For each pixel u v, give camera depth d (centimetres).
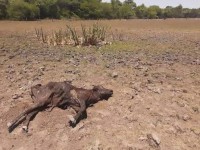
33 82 1189
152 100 1083
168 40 2469
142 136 911
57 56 1659
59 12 5278
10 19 4784
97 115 980
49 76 1254
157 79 1280
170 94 1141
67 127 934
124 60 1584
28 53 1755
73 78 1224
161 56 1748
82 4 5534
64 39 2194
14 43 2170
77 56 1673
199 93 1183
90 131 921
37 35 2458
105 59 1593
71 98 995
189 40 2497
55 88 1012
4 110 1025
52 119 961
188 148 901
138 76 1295
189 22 5072
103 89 1063
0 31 2988
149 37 2650
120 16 6231
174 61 1628
